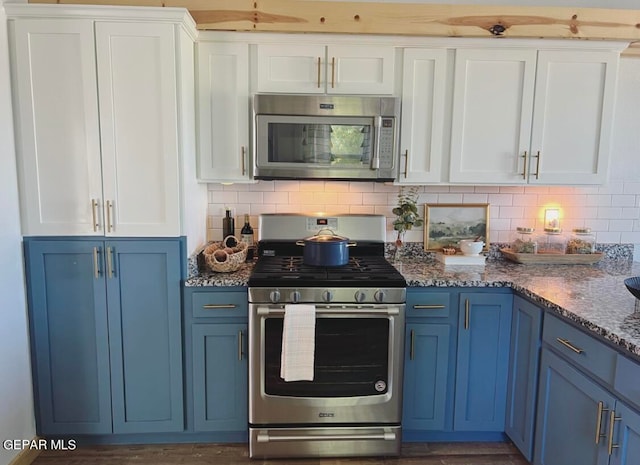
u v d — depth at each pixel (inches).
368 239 101.0
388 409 83.3
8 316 76.7
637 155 105.4
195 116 89.0
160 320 83.6
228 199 104.0
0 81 74.5
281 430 83.5
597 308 66.6
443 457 86.4
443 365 86.0
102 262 81.7
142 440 89.3
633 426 53.4
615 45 90.1
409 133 92.2
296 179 90.8
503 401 87.3
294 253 99.9
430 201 106.5
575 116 92.4
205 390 85.6
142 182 80.4
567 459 67.2
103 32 76.6
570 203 107.3
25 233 80.4
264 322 80.0
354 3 86.5
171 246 81.7
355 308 79.0
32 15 75.6
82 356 84.0
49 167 79.2
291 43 88.3
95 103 78.1
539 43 89.7
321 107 87.1
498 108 91.8
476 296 84.4
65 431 85.4
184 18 77.0
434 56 89.7
